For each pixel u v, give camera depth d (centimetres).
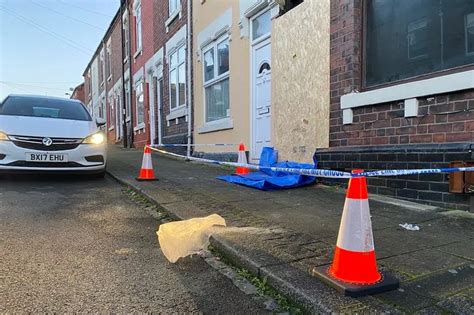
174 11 1317
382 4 563
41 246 367
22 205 523
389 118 539
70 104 806
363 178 267
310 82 674
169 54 1387
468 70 450
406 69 529
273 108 769
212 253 357
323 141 650
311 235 377
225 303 263
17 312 247
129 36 1959
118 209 519
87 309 253
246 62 871
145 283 294
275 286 278
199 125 1131
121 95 2209
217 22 998
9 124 664
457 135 457
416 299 246
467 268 294
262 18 827
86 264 327
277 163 726
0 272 307
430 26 497
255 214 461
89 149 695
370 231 263
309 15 675
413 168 497
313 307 243
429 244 347
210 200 538
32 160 648
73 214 487
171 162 1057
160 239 354
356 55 595
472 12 451
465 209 447
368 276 257
